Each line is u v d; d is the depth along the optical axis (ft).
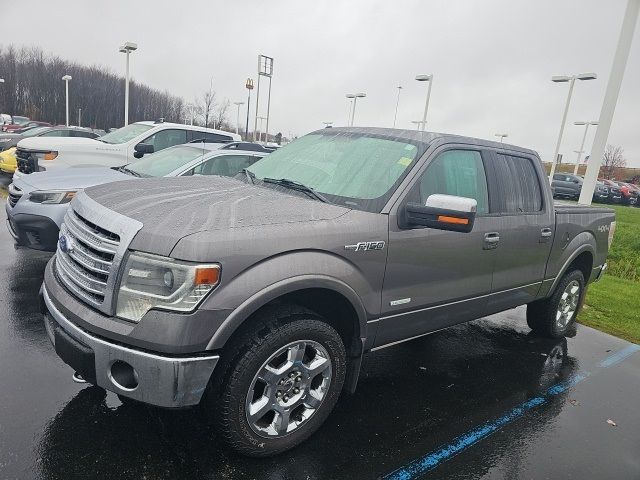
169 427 9.98
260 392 9.17
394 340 11.43
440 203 9.83
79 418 10.00
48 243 17.30
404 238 10.60
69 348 8.43
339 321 10.62
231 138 36.58
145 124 35.47
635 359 16.75
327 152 12.74
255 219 8.96
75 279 8.97
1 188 39.73
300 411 9.82
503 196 13.65
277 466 9.27
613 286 28.84
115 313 8.09
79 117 221.25
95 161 30.25
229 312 8.05
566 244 16.44
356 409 11.64
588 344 17.90
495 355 15.85
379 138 12.62
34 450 8.94
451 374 14.10
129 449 9.23
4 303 15.64
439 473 9.60
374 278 10.19
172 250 7.81
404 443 10.45
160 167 22.36
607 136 31.45
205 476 8.76
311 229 9.18
